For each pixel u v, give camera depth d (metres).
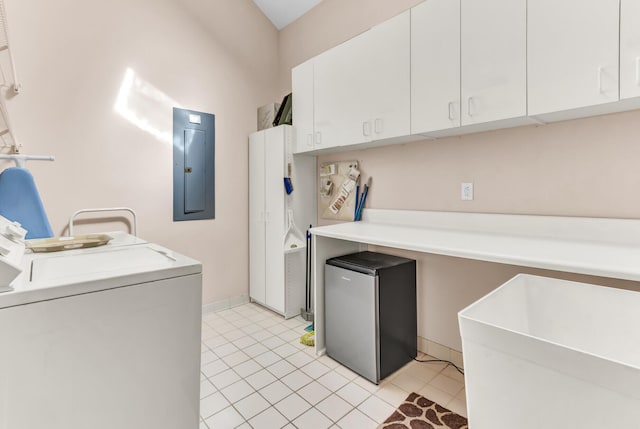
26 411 0.75
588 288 1.05
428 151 2.11
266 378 1.88
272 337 2.42
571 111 1.37
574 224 1.54
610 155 1.45
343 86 2.22
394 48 1.90
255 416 1.56
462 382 1.84
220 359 2.09
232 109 3.02
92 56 2.26
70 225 2.12
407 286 2.04
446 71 1.66
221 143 2.95
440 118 1.70
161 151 2.60
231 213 3.04
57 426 0.79
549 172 1.63
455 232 1.83
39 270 1.00
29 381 0.75
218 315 2.85
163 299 0.95
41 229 1.70
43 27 2.08
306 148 2.58
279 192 2.77
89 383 0.83
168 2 2.61
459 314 0.78
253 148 3.05
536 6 1.37
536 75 1.38
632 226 1.38
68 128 2.18
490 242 1.47
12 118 1.98
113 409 0.87
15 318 0.72
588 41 1.24
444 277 2.06
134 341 0.90
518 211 1.74
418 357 2.13
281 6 3.07
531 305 1.15
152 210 2.56
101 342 0.85
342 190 2.68
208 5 2.83
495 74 1.49
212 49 2.87
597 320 1.03
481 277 1.91
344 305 1.98
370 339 1.83
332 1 2.76
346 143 2.22
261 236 2.98
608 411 0.57
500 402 0.71
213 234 2.92
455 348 2.03
